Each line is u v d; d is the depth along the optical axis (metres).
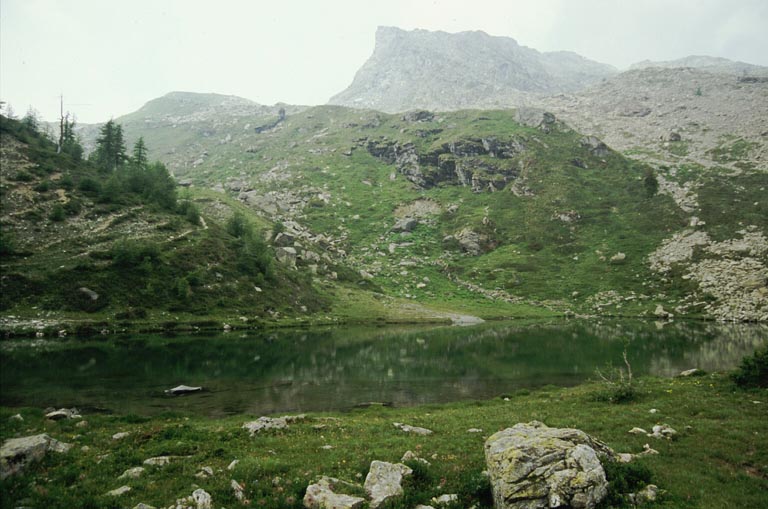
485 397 37.56
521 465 12.89
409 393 39.31
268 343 70.69
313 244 175.25
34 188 101.94
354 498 13.15
